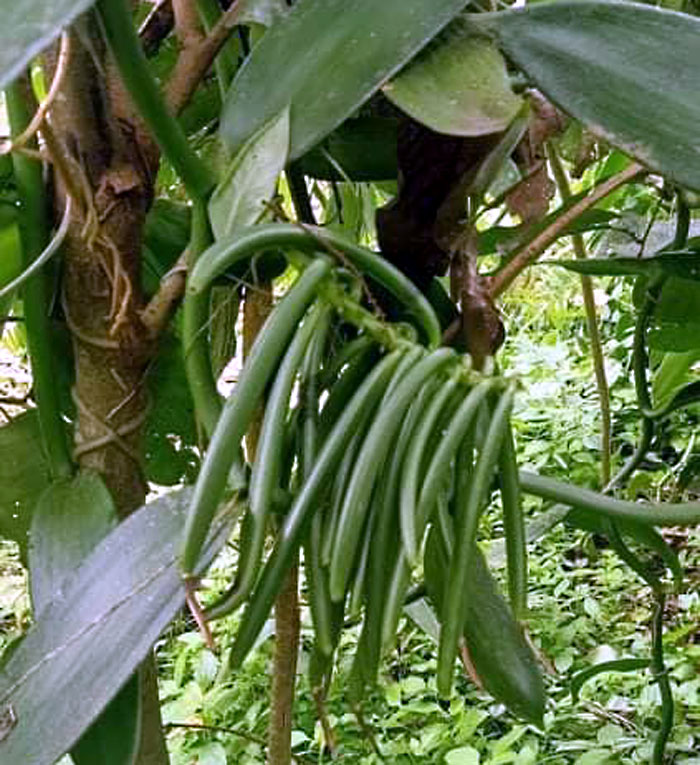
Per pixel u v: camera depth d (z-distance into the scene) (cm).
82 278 52
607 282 257
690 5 73
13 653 44
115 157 50
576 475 206
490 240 74
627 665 84
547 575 179
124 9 41
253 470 37
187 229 66
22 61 33
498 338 53
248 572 37
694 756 129
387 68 42
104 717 43
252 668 150
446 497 40
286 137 43
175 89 52
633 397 221
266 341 37
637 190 126
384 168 62
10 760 37
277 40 44
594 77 41
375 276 40
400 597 36
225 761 133
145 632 38
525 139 61
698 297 70
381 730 140
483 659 47
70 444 61
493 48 43
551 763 132
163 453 75
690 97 40
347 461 37
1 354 184
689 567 179
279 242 39
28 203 51
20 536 63
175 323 66
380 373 37
